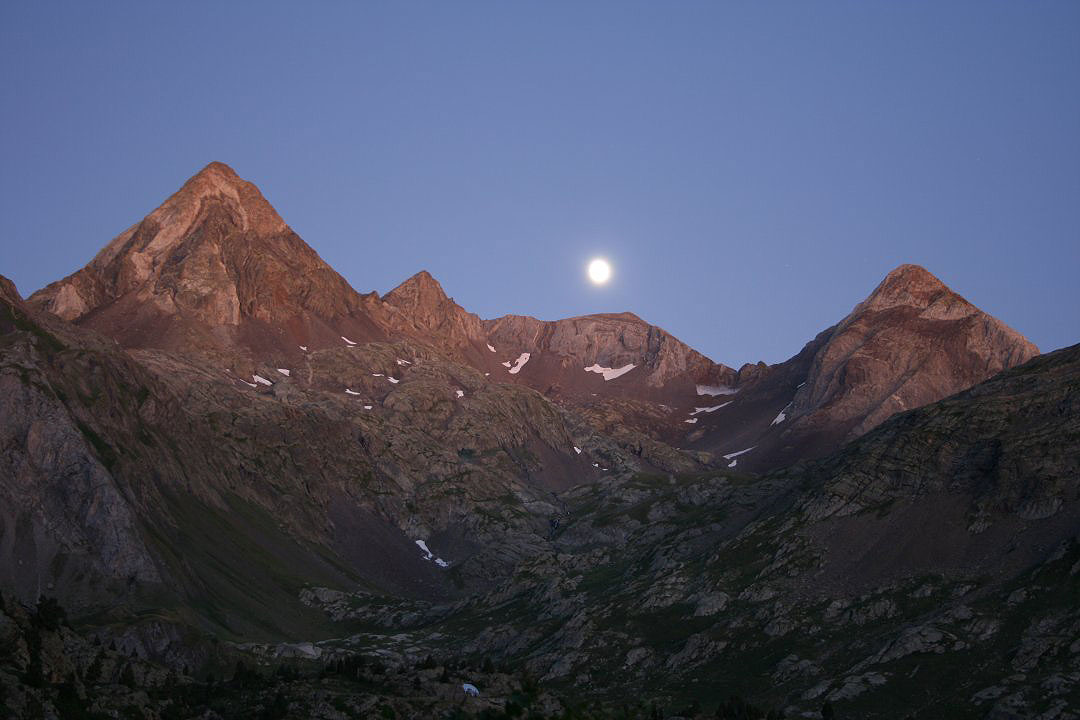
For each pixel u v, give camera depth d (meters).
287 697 144.50
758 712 180.12
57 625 145.25
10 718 119.25
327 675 158.00
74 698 130.62
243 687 151.50
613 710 156.25
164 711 137.62
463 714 137.12
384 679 155.62
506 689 155.62
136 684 145.00
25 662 131.25
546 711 137.25
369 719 137.00
